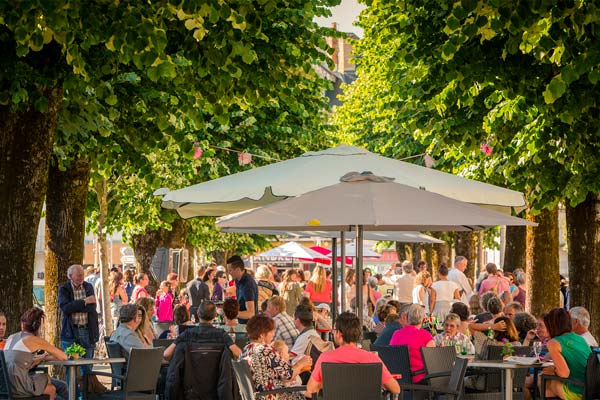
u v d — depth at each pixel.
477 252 53.03
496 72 13.81
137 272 33.62
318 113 35.84
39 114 12.91
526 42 12.27
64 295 16.72
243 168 33.25
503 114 16.41
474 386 13.35
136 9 11.02
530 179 16.42
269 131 34.00
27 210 12.84
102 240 23.09
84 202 18.53
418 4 14.83
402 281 25.75
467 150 16.56
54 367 17.59
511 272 29.56
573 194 15.37
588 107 13.66
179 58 13.93
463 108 16.58
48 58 12.83
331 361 10.09
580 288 17.19
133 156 17.52
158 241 33.47
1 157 12.80
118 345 13.98
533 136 15.37
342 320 10.17
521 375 12.66
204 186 13.38
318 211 10.41
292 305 24.22
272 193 12.65
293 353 12.89
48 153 13.06
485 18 11.66
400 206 10.48
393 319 15.41
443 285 22.17
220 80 13.41
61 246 18.31
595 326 17.08
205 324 11.86
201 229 36.56
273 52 14.95
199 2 10.82
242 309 17.62
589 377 11.51
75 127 15.14
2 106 12.77
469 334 15.49
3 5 10.37
